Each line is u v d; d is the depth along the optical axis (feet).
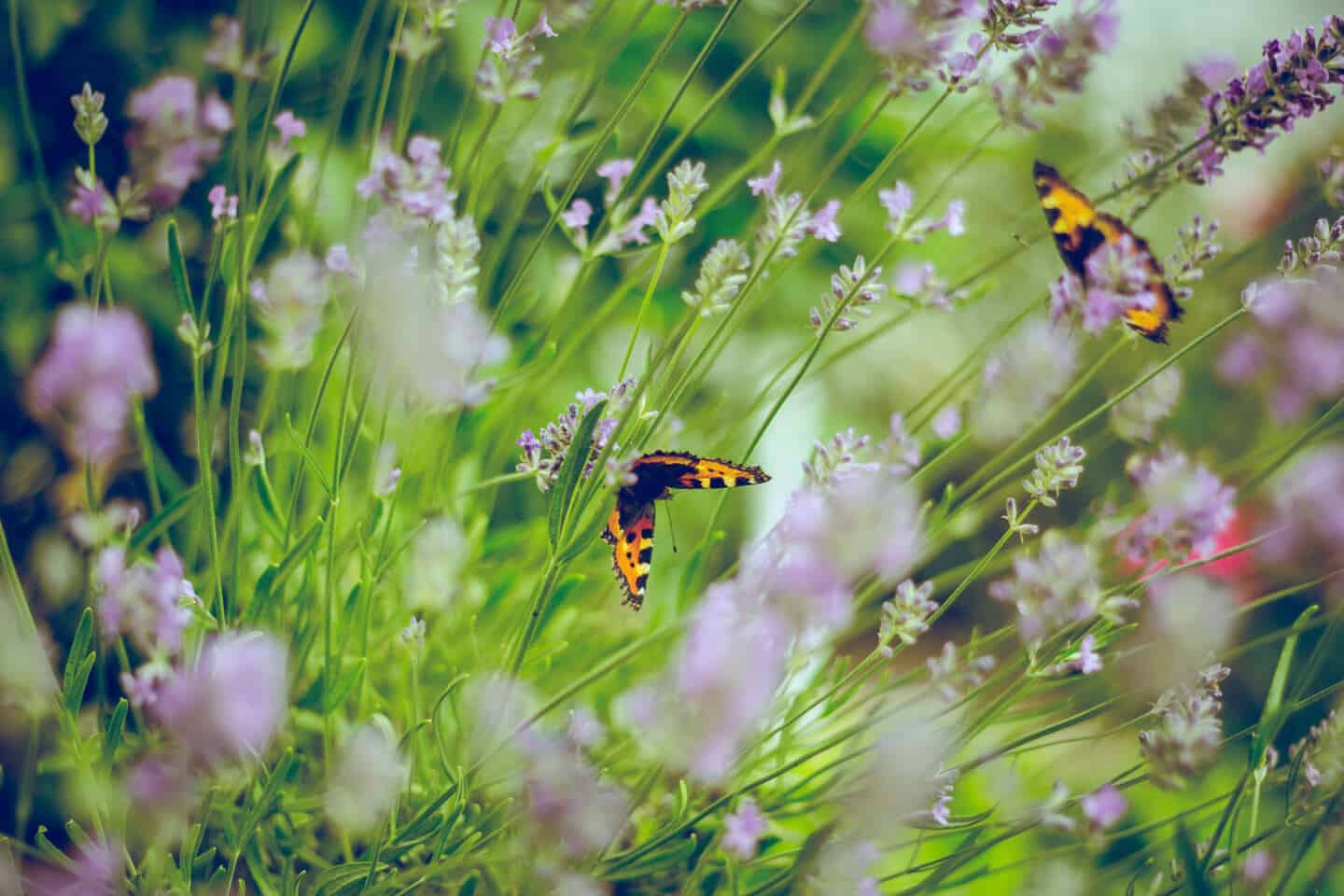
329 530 2.63
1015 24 2.59
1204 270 2.61
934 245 3.26
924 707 2.61
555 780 2.54
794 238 2.65
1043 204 2.57
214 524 2.62
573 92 2.99
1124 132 2.60
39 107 2.93
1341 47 2.54
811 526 2.44
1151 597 2.61
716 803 2.62
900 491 2.45
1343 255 2.59
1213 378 3.10
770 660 2.43
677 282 3.12
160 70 2.93
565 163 3.01
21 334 2.88
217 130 2.64
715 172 3.10
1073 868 2.62
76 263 2.69
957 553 3.28
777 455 3.18
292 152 2.73
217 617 2.65
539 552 2.85
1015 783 2.71
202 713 2.44
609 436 2.59
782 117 2.76
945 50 2.57
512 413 2.86
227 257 2.76
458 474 2.86
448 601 2.77
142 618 2.56
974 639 2.66
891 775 2.52
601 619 2.90
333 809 2.54
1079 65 2.53
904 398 3.51
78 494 2.86
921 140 3.06
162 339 2.90
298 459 2.83
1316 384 2.61
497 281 2.98
